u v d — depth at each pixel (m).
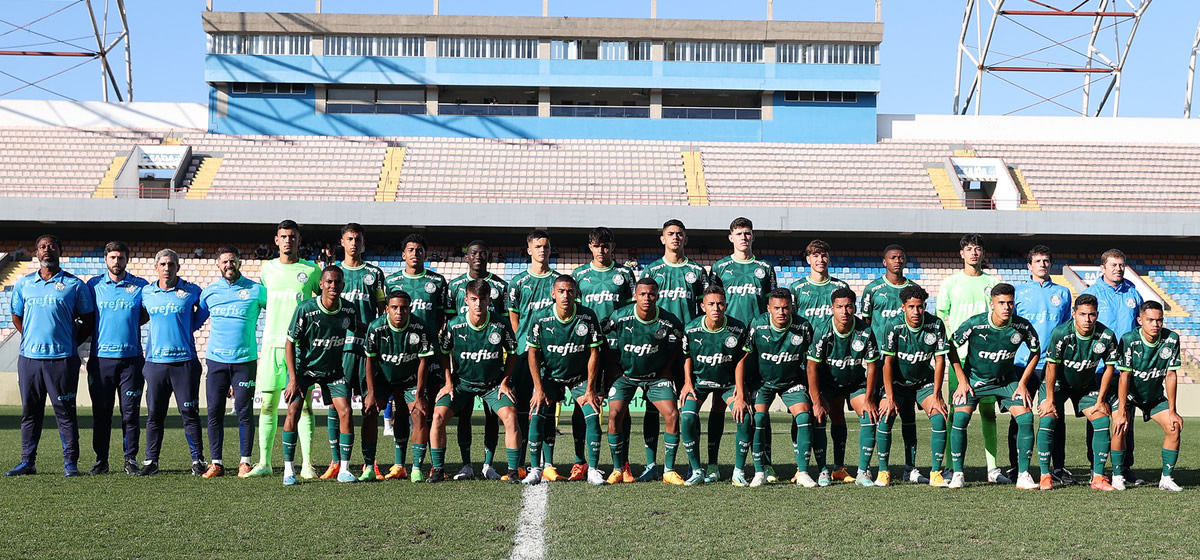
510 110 35.19
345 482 7.82
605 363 8.13
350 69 34.44
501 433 12.55
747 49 34.88
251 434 8.38
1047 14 37.81
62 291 8.23
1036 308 8.56
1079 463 10.01
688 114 35.41
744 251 8.46
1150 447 12.09
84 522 5.91
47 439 12.19
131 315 8.40
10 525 5.82
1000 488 7.68
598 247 8.34
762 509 6.47
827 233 29.45
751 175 32.59
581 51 35.00
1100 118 35.22
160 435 8.43
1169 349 7.68
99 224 29.08
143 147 31.25
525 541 5.41
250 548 5.21
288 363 7.80
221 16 33.94
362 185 31.38
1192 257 30.45
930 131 35.41
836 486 7.75
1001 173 31.97
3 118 33.88
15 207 27.88
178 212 28.19
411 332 7.82
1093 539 5.55
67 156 31.94
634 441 12.62
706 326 7.86
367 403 7.94
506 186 31.67
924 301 7.86
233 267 8.40
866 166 33.16
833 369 8.02
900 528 5.83
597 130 34.91
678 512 6.34
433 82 34.59
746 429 7.77
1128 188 32.06
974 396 7.88
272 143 33.38
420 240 8.32
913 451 8.36
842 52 34.84
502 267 29.78
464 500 6.80
